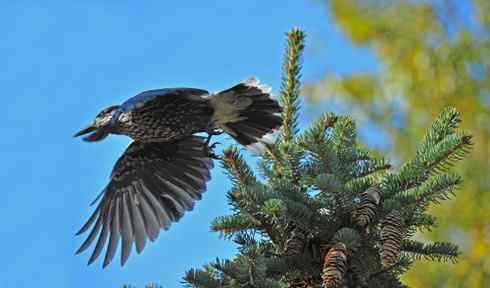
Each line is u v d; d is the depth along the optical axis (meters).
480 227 14.91
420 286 14.32
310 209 8.66
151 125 11.34
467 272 14.50
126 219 11.41
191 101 11.16
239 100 11.12
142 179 11.57
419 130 16.73
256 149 9.54
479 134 16.39
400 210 8.52
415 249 8.80
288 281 8.61
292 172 9.22
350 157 9.23
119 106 11.48
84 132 11.71
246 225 8.92
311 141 9.01
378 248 8.49
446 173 9.10
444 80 17.12
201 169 11.48
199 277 8.29
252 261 8.08
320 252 8.55
